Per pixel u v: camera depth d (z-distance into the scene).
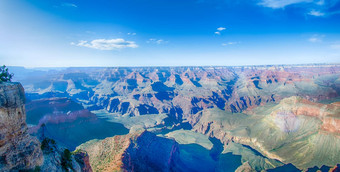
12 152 28.67
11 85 29.58
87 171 52.62
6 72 32.22
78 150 55.81
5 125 28.03
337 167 90.38
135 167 81.94
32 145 32.28
